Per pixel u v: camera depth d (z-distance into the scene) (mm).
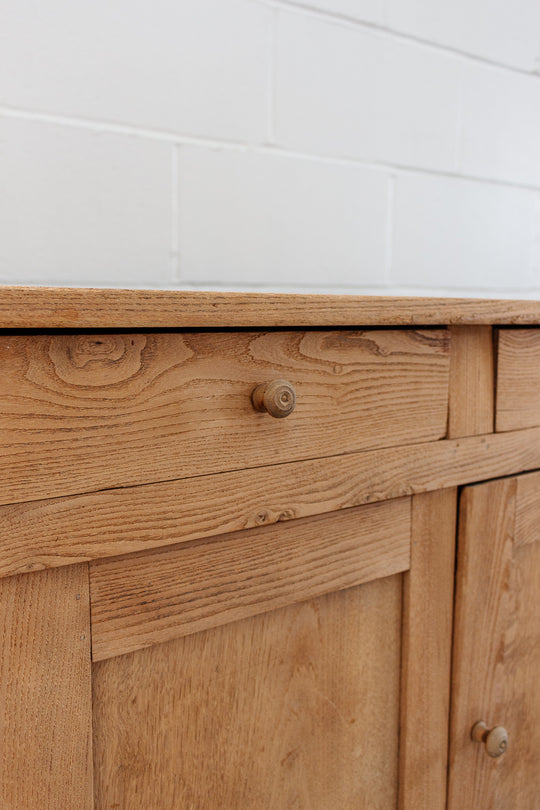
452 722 632
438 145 1118
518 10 1185
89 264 832
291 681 533
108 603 433
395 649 597
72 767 426
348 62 1007
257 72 931
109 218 841
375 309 498
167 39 858
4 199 772
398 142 1073
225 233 931
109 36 818
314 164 995
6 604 394
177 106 874
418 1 1060
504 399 637
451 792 636
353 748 575
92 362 406
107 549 421
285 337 489
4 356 375
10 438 380
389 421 556
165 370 436
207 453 458
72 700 423
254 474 481
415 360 566
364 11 1011
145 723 460
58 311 368
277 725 527
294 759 540
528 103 1221
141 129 851
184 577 463
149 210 869
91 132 818
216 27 892
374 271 1078
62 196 807
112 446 417
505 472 646
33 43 771
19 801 406
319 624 545
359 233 1054
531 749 700
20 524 388
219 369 459
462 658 629
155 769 468
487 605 644
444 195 1139
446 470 598
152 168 866
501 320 581
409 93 1075
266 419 484
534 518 675
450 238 1157
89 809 434
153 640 453
